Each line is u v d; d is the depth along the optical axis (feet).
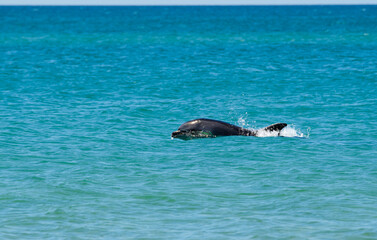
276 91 441.68
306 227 153.07
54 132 279.69
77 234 148.77
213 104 379.14
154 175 203.00
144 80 512.63
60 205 170.30
